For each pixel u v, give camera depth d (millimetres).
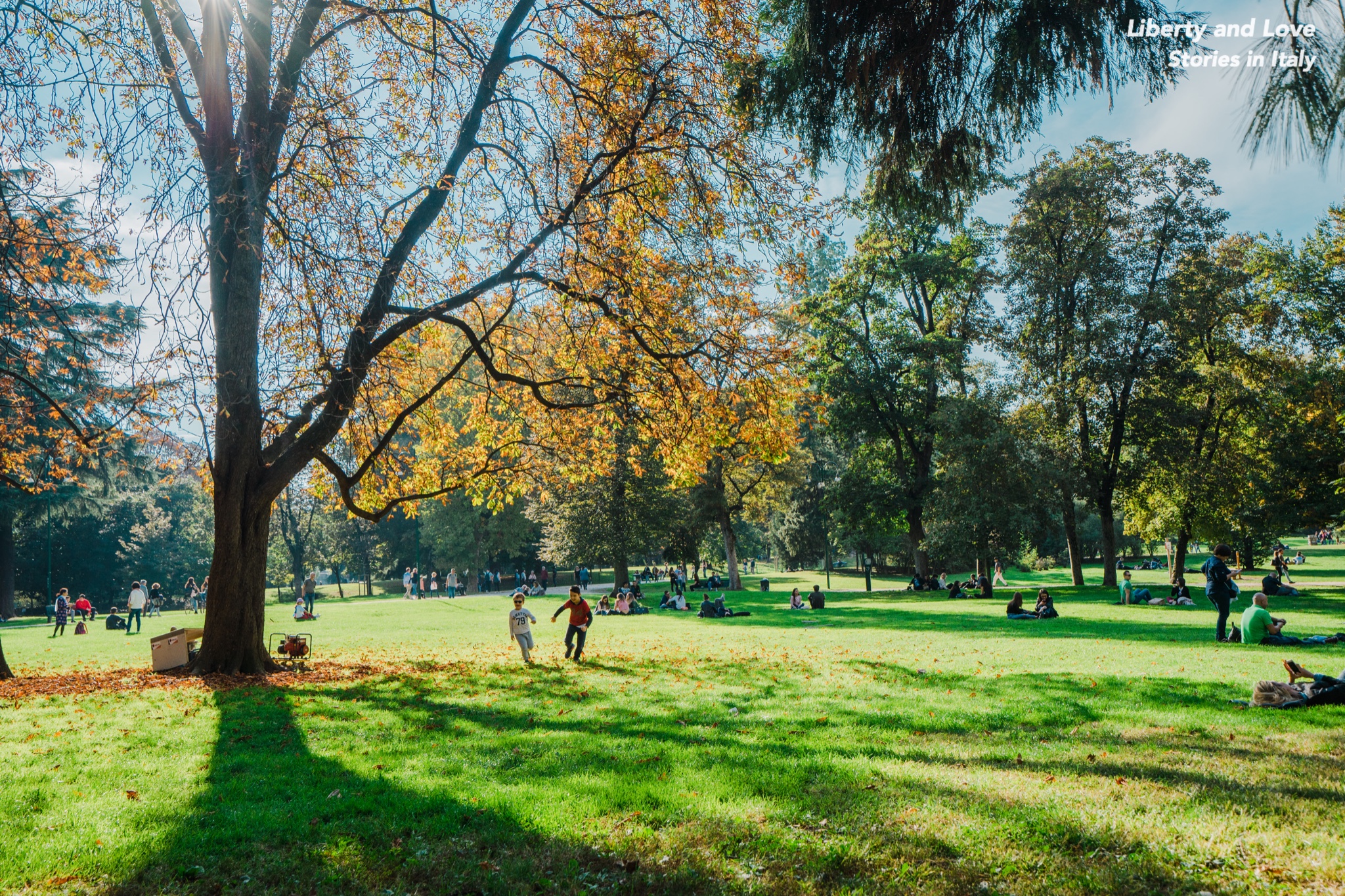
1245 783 5797
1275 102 3604
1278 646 14633
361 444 16375
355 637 23734
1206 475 33969
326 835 5531
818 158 7000
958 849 4828
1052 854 4703
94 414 17609
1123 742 7434
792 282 15852
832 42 6395
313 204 12055
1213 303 33938
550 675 13891
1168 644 15969
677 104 14641
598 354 16984
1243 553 43031
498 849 5215
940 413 38688
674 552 49250
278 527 75812
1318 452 32875
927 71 6086
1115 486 39188
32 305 12414
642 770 6953
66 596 28109
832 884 4488
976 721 8828
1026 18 5637
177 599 71375
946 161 6262
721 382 16516
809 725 8844
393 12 14797
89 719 9906
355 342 14203
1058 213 36500
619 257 15102
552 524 44375
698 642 20000
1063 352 36156
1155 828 4965
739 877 4609
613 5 15117
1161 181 35312
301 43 13703
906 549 61031
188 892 4672
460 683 12930
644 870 4773
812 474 65625
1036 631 20266
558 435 19438
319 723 9461
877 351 43500
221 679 13398
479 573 59844
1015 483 36500
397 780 6844
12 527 48438
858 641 19234
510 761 7480
